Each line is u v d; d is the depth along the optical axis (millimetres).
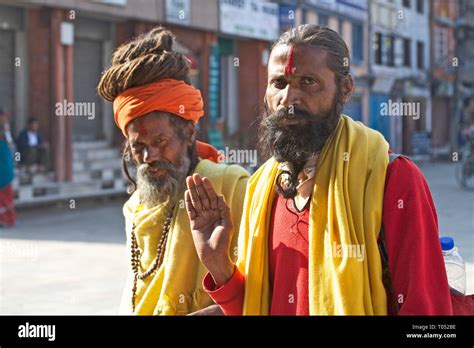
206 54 20766
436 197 16750
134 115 2572
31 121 15586
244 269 2289
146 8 18172
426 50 36219
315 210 2088
